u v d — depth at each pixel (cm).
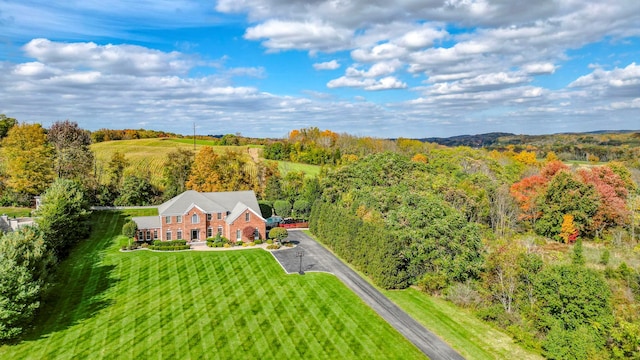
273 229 6688
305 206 8900
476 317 4191
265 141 19262
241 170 10088
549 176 8725
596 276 3578
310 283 5012
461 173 9706
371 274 5191
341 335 3766
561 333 3344
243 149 15138
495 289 4284
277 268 5534
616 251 6506
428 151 15075
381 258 4969
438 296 4716
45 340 3591
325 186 8488
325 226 6875
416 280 5025
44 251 4359
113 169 9925
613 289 4197
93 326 3859
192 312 4191
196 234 6844
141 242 6538
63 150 9269
